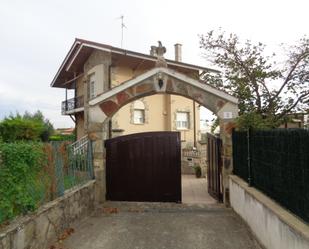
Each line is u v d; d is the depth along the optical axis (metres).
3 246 3.85
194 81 8.60
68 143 7.01
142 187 9.03
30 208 4.88
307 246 3.37
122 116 16.64
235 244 5.53
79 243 5.59
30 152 4.89
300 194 4.00
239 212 7.22
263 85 11.38
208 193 10.66
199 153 15.66
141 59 15.91
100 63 16.45
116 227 6.57
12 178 4.40
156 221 7.02
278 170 4.91
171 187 8.91
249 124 8.59
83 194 7.33
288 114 11.24
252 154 6.55
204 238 5.85
